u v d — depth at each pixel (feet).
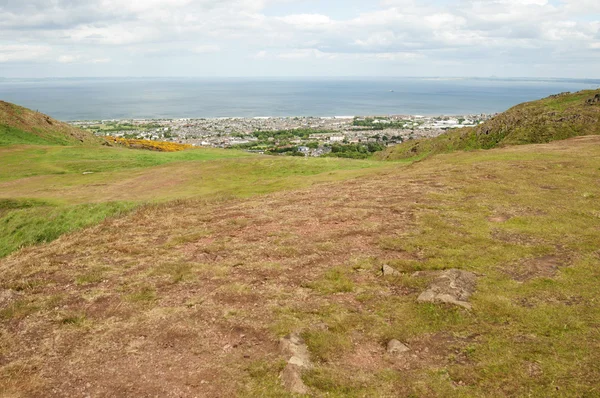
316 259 38.81
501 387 20.71
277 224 50.55
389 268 35.29
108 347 25.73
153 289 33.68
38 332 27.78
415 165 95.04
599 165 75.92
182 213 60.95
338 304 30.22
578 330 25.25
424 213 51.13
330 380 21.65
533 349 23.54
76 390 21.85
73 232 55.93
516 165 79.20
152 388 21.76
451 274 32.78
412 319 27.61
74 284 35.42
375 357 23.98
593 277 32.63
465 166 81.51
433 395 20.40
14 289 34.78
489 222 47.39
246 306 30.19
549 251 38.50
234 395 20.86
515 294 30.32
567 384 20.45
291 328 26.76
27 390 21.85
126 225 54.95
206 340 26.04
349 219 50.75
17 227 75.82
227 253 41.42
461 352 23.89
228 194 83.76
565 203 54.19
